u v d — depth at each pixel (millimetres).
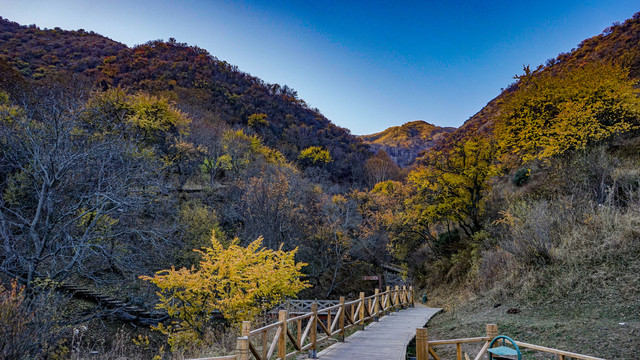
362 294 11828
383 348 8414
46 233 10883
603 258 11078
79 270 12297
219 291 10914
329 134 84938
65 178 12477
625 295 9320
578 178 15375
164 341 13109
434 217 23234
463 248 22188
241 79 96312
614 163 15828
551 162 18719
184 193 28359
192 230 20344
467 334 10219
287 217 24672
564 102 18734
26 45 80125
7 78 30297
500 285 13359
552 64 48781
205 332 10703
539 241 12805
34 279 10148
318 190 35469
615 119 17719
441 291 21625
